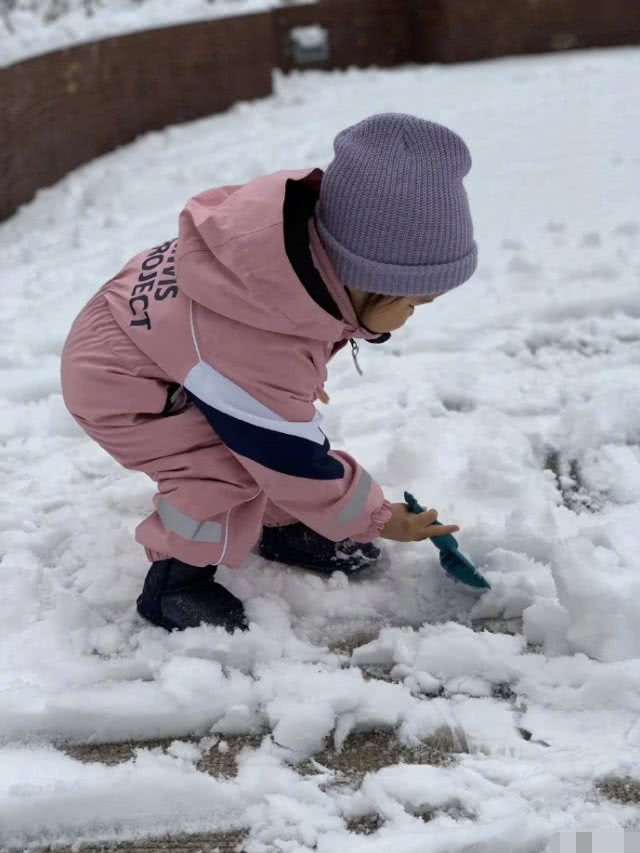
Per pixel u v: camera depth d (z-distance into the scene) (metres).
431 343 2.92
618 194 4.00
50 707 1.62
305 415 1.71
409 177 1.60
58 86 4.41
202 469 1.76
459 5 6.73
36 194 4.26
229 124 5.44
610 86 5.78
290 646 1.79
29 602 1.92
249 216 1.66
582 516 2.12
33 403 2.67
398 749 1.59
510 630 1.85
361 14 6.73
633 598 1.72
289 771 1.55
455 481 2.25
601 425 2.43
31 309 3.17
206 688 1.65
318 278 1.64
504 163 4.48
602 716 1.62
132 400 1.78
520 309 3.05
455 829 1.42
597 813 1.45
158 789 1.49
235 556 1.82
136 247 3.69
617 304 3.05
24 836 1.47
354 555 1.97
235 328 1.68
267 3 5.97
